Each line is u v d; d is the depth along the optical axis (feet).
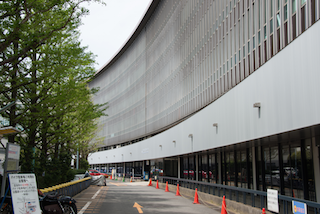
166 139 119.96
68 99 58.34
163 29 145.38
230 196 52.16
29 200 32.35
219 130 62.34
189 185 82.69
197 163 105.19
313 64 30.53
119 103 232.94
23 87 55.93
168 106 131.95
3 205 33.30
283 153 54.70
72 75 61.72
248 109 47.88
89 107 76.07
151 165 175.73
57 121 74.18
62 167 88.17
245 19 63.00
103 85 273.95
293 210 31.99
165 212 48.52
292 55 34.86
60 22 44.09
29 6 36.27
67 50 49.06
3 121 61.87
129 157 196.24
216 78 80.12
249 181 67.77
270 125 40.60
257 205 43.55
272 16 52.54
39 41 39.19
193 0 103.55
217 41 80.38
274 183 57.72
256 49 57.62
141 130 180.65
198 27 97.25
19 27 35.70
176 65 122.62
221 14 77.82
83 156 195.52
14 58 38.24
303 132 37.37
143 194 82.84
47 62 46.65
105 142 258.16
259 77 43.93
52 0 37.73
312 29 30.68
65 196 39.37
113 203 59.57
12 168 36.55
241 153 72.54
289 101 35.65
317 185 44.55
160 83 147.23
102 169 291.17
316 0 39.29
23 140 68.23
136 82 197.57
